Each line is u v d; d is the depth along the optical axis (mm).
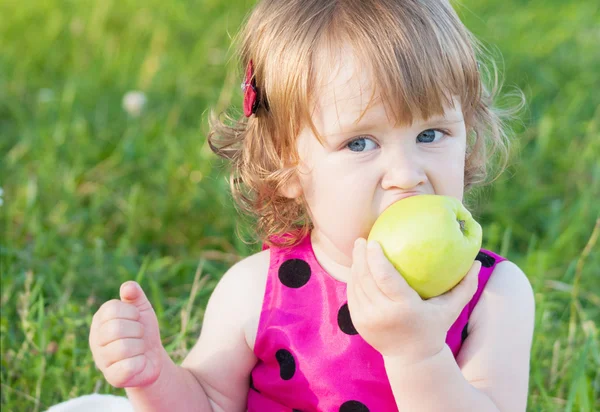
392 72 1713
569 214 3641
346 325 1895
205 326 2070
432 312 1625
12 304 2941
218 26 5852
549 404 2381
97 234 3590
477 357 1825
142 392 1878
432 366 1646
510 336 1839
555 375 2566
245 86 2010
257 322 1983
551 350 2709
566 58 5277
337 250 1926
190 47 5617
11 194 3846
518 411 1800
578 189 3902
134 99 4523
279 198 2020
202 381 2006
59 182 3844
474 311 1873
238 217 3373
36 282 3082
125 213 3713
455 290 1672
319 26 1811
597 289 3213
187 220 3730
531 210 3807
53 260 3301
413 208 1645
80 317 2896
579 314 2908
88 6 6215
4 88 4996
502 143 2416
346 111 1733
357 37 1751
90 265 3326
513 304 1869
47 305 3047
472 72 1838
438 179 1746
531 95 4262
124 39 5750
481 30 5570
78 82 4961
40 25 5949
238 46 2174
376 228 1673
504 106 3355
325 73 1763
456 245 1609
